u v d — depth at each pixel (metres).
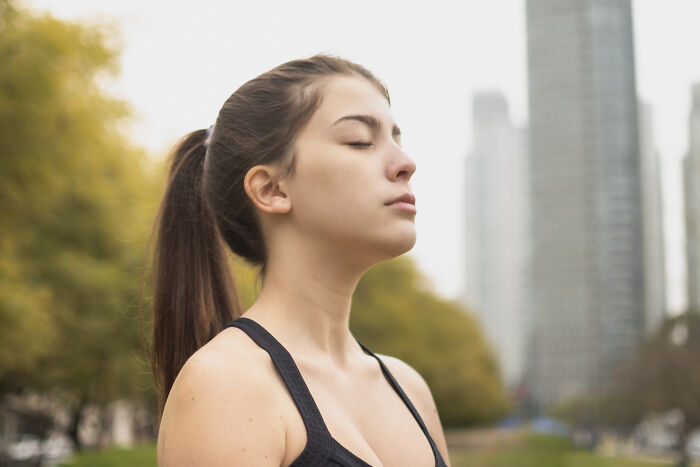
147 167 14.14
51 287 12.59
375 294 35.34
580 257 107.31
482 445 36.19
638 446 51.25
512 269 162.12
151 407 20.78
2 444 25.84
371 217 1.16
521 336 157.12
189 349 1.43
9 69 8.44
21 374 16.14
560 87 111.56
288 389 1.06
